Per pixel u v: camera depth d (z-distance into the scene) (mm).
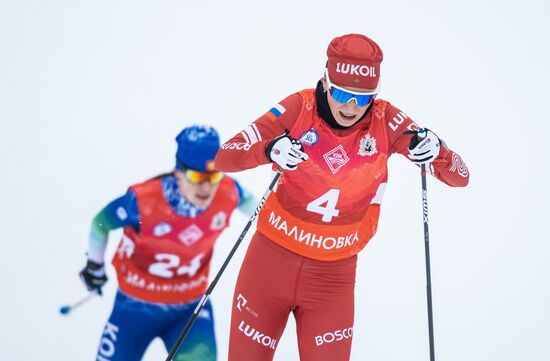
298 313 12352
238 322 12305
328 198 11609
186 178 14438
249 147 11484
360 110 11273
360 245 12258
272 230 12039
